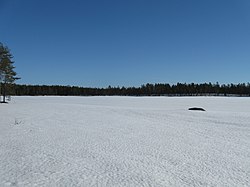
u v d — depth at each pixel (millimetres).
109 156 8117
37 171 6469
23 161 7387
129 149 9172
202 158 7980
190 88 139250
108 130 14070
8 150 8758
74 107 35875
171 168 6875
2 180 5777
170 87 144625
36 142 10266
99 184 5605
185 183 5730
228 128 15258
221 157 8117
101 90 145625
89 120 19375
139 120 19703
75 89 140000
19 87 118438
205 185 5617
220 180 5953
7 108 32031
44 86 132375
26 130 13578
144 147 9547
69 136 11852
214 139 11438
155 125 16578
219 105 48688
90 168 6793
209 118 21422
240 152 8844
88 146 9609
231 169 6840
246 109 36750
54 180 5816
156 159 7805
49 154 8266
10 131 13172
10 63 47375
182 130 14320
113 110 30688
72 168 6770
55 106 37781
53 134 12391
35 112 26156
